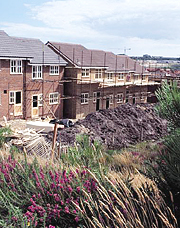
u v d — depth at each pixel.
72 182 3.97
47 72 27.59
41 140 10.77
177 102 4.00
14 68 24.64
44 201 3.81
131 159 9.04
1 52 23.47
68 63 29.80
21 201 3.77
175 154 3.66
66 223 3.54
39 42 29.58
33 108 26.59
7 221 3.38
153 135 17.69
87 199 3.66
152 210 3.38
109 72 33.59
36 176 4.05
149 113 20.30
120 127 17.22
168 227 3.18
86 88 30.78
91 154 6.74
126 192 3.52
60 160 6.05
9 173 4.31
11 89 24.58
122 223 3.19
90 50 35.56
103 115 17.94
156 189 4.08
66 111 30.55
